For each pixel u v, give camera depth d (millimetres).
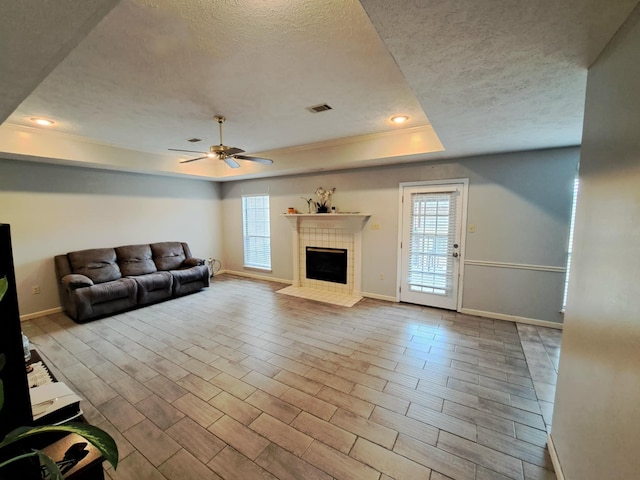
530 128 2633
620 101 1142
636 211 996
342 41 1776
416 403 2299
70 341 3418
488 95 1886
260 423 2100
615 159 1175
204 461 1787
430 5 1046
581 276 1517
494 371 2732
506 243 3865
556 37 1234
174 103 2754
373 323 3896
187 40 1745
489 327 3725
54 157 3852
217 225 6941
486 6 1045
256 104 2797
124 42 1757
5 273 1052
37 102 2721
